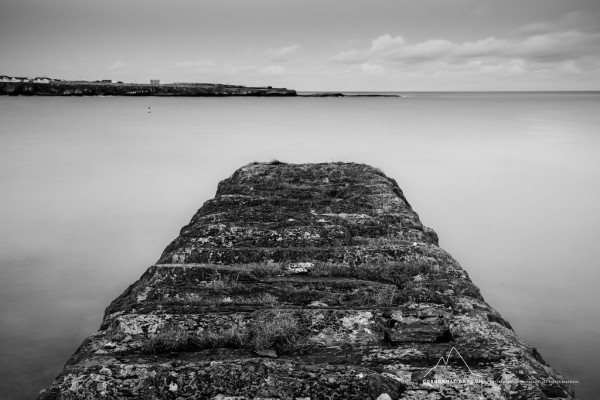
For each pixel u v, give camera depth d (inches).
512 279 518.3
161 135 1712.6
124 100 4726.9
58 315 421.4
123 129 1899.6
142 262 558.3
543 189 922.1
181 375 209.3
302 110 3388.3
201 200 845.8
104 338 252.4
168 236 658.8
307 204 494.6
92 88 5802.2
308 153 1311.5
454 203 826.8
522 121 2377.0
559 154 1306.6
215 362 217.6
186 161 1193.4
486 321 264.5
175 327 252.5
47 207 789.2
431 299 290.8
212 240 380.2
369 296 293.9
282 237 379.9
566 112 3221.0
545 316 435.2
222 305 279.9
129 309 278.1
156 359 233.0
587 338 395.2
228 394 203.2
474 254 593.0
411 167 1123.9
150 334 250.7
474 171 1083.3
